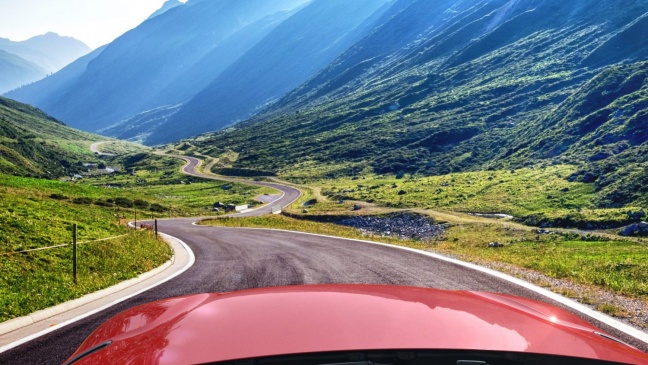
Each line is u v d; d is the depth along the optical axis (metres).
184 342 2.06
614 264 14.73
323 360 1.91
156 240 22.98
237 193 170.38
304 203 127.31
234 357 1.89
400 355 1.96
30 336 7.38
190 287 11.62
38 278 12.20
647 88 158.62
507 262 14.35
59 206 33.31
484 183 110.50
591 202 80.69
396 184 138.00
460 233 64.56
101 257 15.95
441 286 10.27
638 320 7.12
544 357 2.04
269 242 25.62
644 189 78.12
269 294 2.77
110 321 2.83
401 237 68.38
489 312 2.53
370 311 2.37
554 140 157.50
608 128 141.50
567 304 8.23
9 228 18.19
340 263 15.01
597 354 2.13
